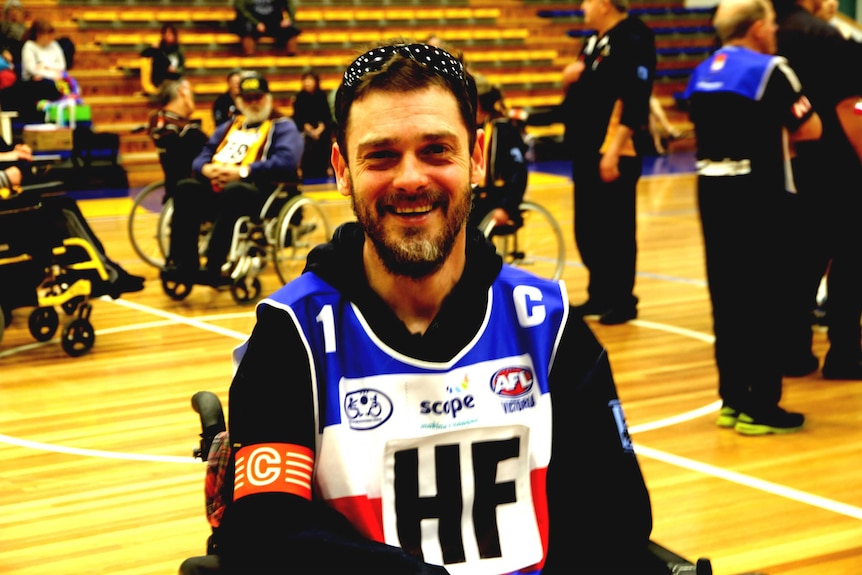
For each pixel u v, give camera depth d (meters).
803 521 3.51
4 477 3.99
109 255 8.79
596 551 1.56
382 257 1.49
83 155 12.79
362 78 1.46
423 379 1.52
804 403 4.81
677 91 18.20
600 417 1.58
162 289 7.60
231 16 15.97
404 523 1.51
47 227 5.61
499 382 1.55
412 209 1.46
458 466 1.53
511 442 1.54
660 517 3.54
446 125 1.46
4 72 12.12
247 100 7.05
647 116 6.16
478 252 1.57
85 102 13.95
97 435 4.48
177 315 6.79
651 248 9.12
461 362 1.53
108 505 3.72
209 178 6.94
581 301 7.04
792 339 5.23
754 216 4.11
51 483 3.93
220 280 6.87
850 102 4.68
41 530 3.50
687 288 7.48
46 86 12.41
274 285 7.61
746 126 4.03
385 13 16.97
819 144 4.84
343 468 1.48
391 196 1.46
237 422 1.47
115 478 3.99
